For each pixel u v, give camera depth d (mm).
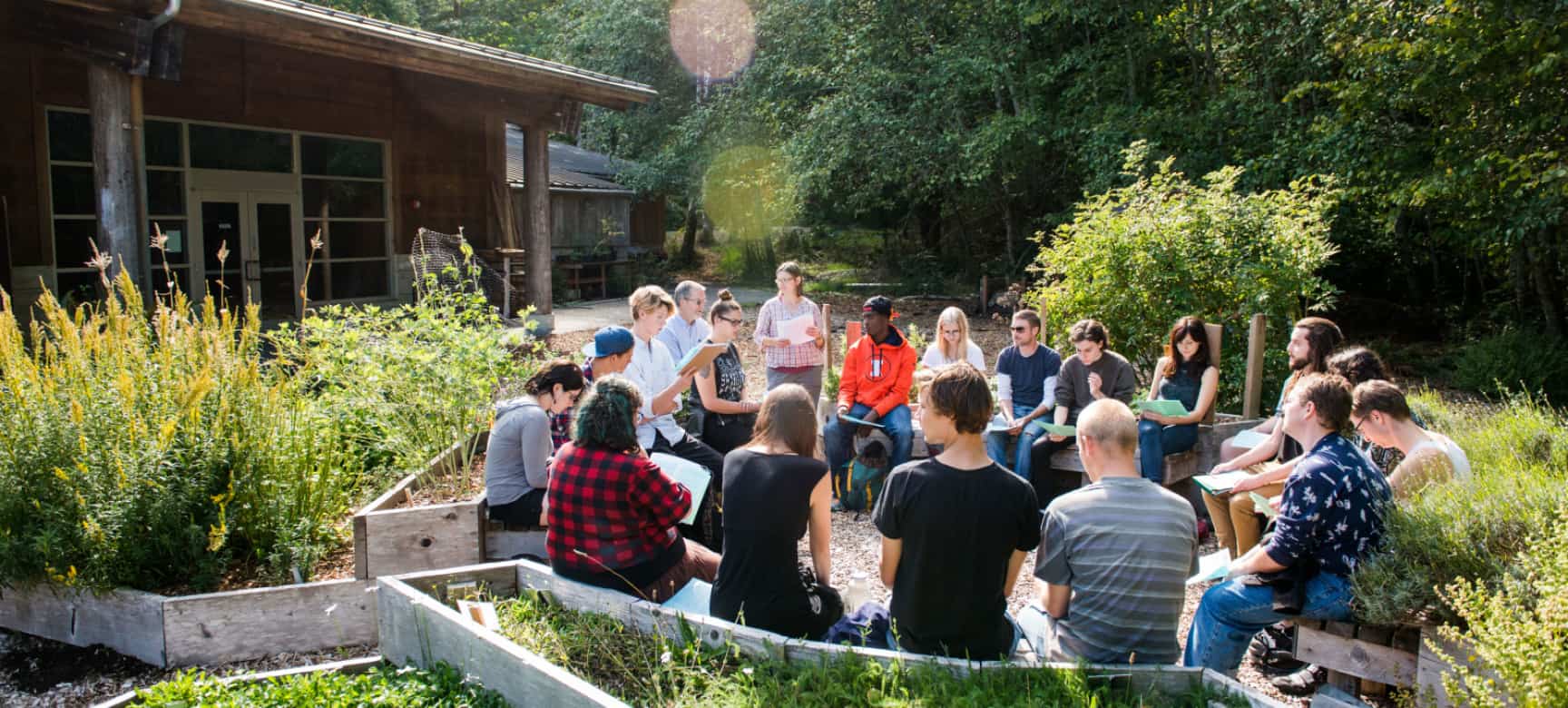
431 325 6328
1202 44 16781
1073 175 19750
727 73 25250
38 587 4352
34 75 10344
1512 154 11219
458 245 14203
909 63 19484
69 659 4184
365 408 6043
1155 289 8141
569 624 3830
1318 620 3561
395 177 14219
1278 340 8117
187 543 4391
